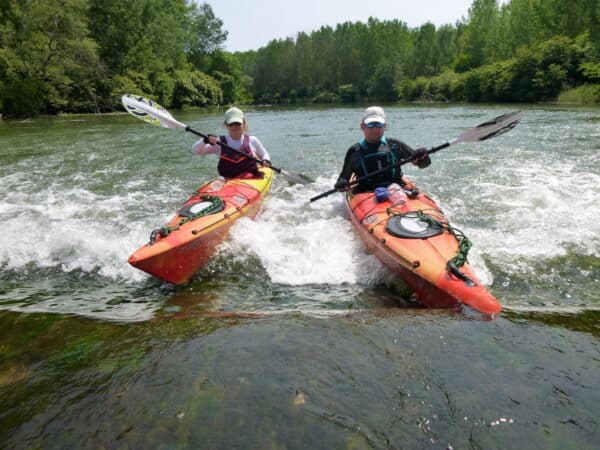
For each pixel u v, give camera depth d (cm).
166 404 168
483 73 3181
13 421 167
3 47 2145
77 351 219
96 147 1008
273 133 1343
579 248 374
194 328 235
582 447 145
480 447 146
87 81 2422
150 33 3150
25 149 988
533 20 3412
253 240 414
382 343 206
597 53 2467
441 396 169
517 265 346
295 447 147
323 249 394
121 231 457
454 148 888
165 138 1165
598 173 631
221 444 149
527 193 547
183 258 354
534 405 163
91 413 167
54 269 372
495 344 204
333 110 2797
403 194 412
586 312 252
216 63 4766
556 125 1182
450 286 279
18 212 522
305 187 638
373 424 156
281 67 6894
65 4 2219
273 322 234
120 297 322
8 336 246
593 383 176
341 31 6475
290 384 177
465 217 473
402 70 5191
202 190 483
